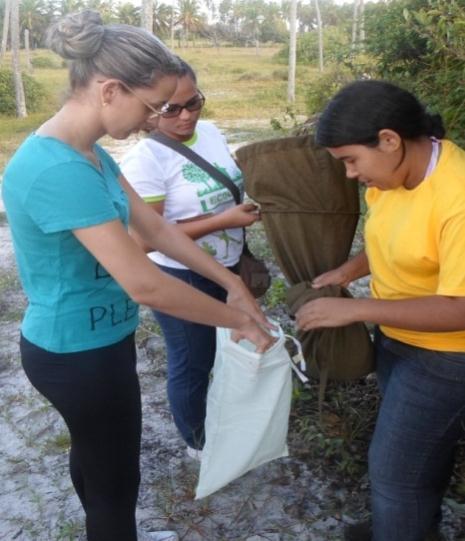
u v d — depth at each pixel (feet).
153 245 7.74
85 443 6.97
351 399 10.98
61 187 5.72
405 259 6.38
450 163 6.13
